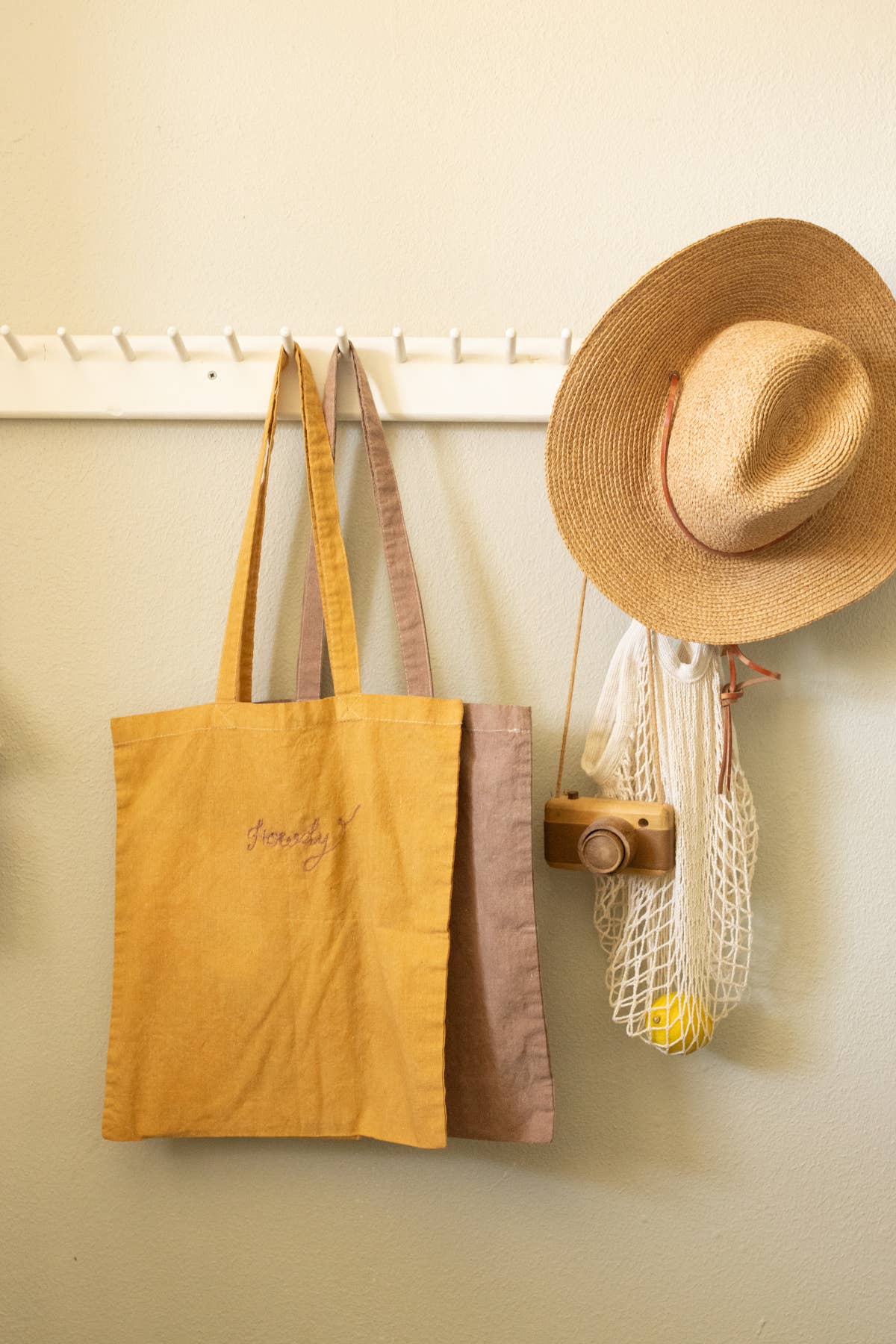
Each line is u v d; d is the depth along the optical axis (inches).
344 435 34.6
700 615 30.5
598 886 33.5
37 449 35.0
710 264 28.5
